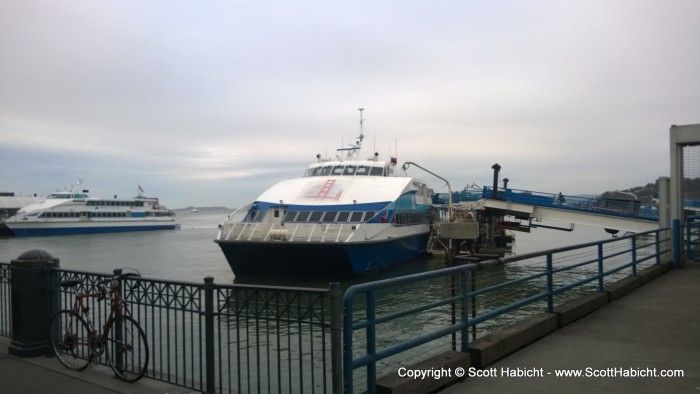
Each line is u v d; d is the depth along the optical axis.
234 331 12.95
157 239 62.16
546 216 31.59
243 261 23.50
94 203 68.06
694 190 12.90
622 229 28.28
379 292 17.89
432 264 29.88
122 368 5.61
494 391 4.73
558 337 6.54
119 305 5.65
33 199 95.44
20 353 6.22
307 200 24.70
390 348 4.42
